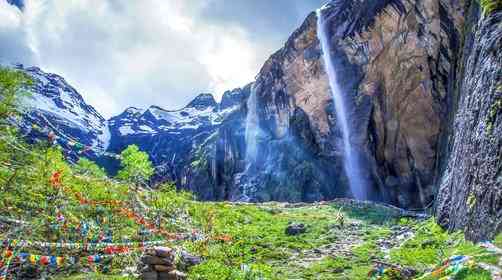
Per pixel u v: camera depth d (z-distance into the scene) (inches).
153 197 1584.6
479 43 1320.1
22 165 1151.0
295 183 3649.1
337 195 3430.1
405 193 3056.1
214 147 5083.7
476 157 1057.5
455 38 2524.6
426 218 1680.6
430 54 2728.8
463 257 653.9
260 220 1827.0
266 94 4232.3
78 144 1353.3
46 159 1210.6
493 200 876.0
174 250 991.0
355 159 3373.5
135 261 898.1
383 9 2935.5
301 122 3794.3
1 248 744.3
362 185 3319.4
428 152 2923.2
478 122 1114.7
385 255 1168.8
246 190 4089.6
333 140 3526.1
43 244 818.2
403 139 3056.1
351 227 1701.5
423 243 1173.7
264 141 4220.0
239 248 1267.2
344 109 3415.4
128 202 1360.7
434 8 2598.4
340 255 1213.1
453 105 1852.9
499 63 1075.3
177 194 1894.7
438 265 714.2
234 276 875.4
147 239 1094.4
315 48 3592.5
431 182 2896.2
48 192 1087.6
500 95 1004.6
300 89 3801.7
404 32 2847.0
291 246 1339.8
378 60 3112.7
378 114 3203.7
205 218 1583.4
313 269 1061.8
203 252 1103.0
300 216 1980.8
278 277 968.3
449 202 1321.4
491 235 829.8
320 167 3582.7
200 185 5103.3
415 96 2908.5
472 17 1748.3
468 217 1030.4
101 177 1594.5
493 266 581.3
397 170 3127.5
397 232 1515.7
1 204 940.0
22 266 753.6
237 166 4589.1
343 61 3385.8
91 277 773.9
